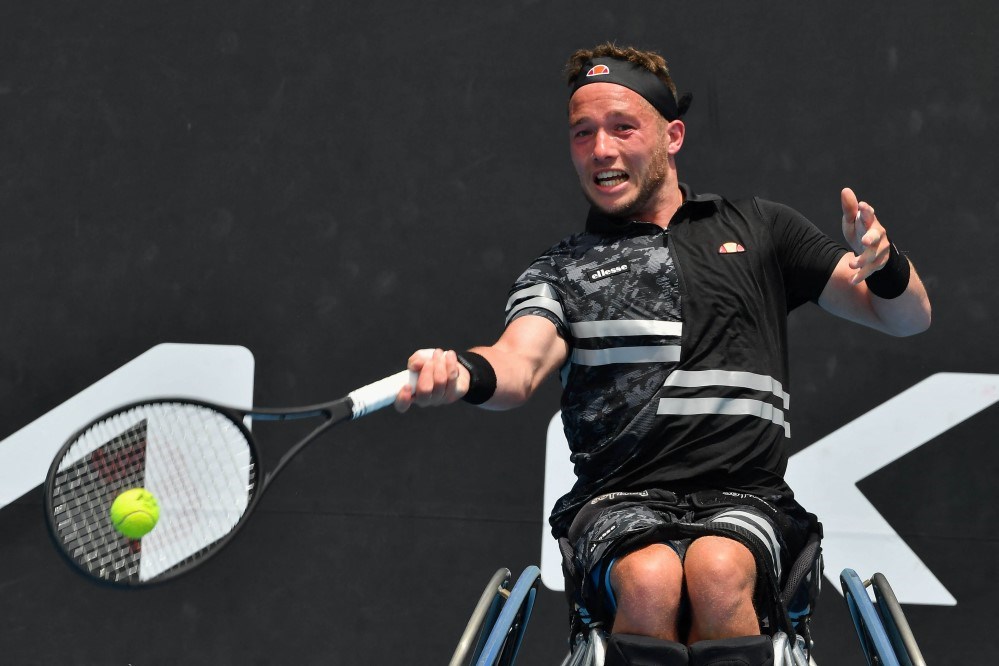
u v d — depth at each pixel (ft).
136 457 24.44
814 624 40.22
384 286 42.98
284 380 42.88
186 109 43.93
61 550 20.20
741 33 42.27
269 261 43.34
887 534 40.24
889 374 40.83
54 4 44.47
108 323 43.45
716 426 25.76
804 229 28.07
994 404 40.29
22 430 43.14
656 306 26.76
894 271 25.62
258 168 43.65
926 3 41.63
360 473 42.39
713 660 21.16
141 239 43.68
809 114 41.78
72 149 44.09
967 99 41.19
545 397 42.22
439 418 42.42
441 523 41.96
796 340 41.29
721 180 41.83
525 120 43.24
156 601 42.32
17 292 43.70
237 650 41.88
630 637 21.57
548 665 40.93
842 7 41.93
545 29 43.34
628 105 28.84
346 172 43.47
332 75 43.78
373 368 42.73
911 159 41.24
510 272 42.75
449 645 41.29
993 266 40.60
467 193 43.19
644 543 23.32
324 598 41.86
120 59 44.21
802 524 25.86
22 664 42.16
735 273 26.99
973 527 39.99
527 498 41.86
